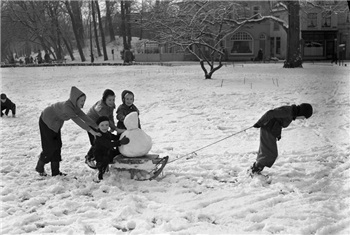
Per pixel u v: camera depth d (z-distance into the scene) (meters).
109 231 5.12
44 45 63.38
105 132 7.07
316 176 7.02
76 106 7.16
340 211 5.61
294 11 36.38
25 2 63.84
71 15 61.84
